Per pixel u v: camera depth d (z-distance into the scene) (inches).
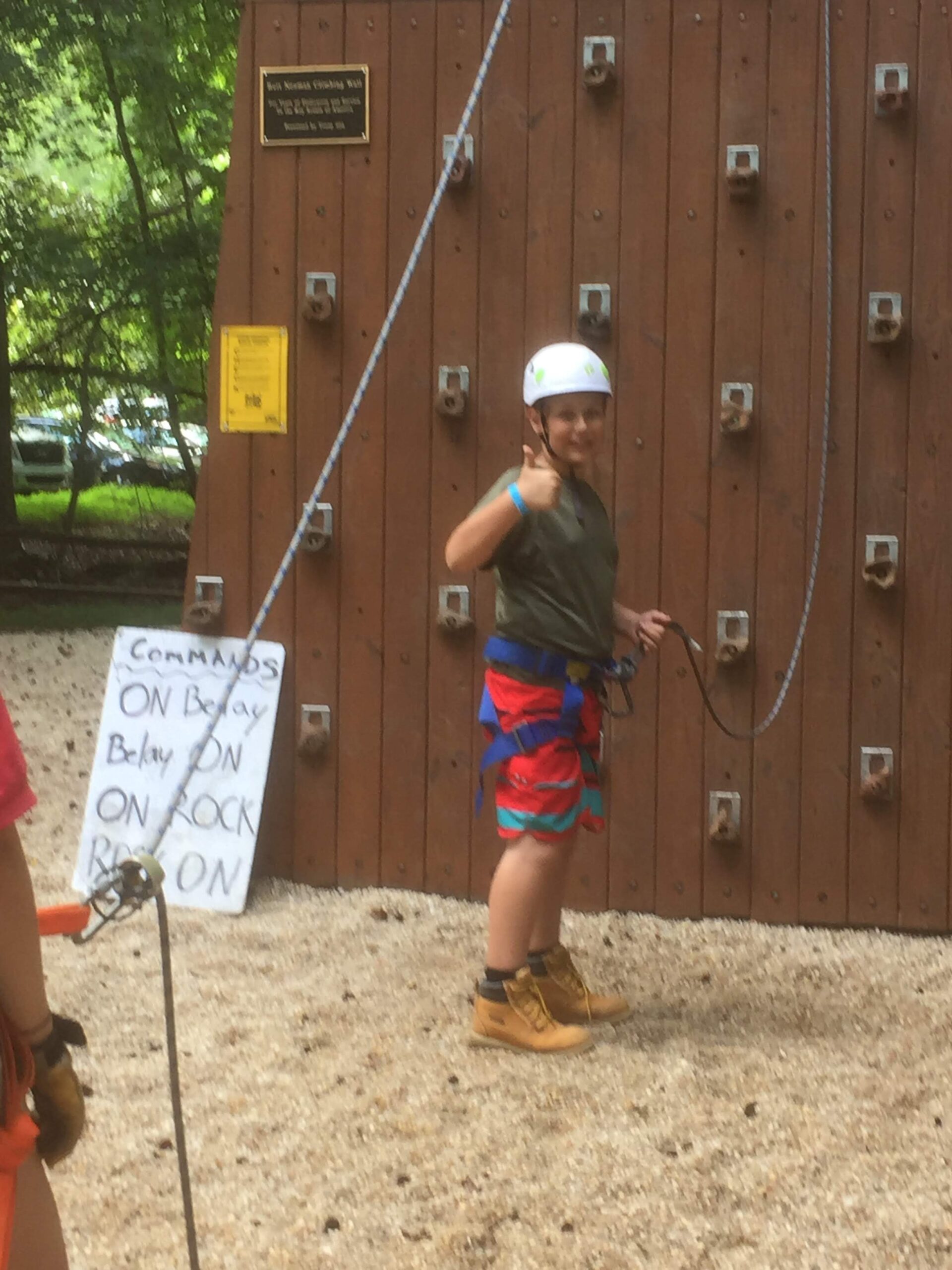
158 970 172.4
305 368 196.7
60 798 245.1
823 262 184.5
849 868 188.4
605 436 189.5
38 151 687.7
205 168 592.4
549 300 190.2
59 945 178.9
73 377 640.4
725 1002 165.9
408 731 197.0
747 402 185.3
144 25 553.6
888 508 185.2
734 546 188.1
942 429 183.8
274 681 198.5
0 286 566.9
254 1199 122.7
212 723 97.4
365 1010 162.1
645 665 190.7
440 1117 136.3
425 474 194.7
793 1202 121.3
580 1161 127.8
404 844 197.8
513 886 149.2
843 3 182.9
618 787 191.8
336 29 193.3
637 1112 136.9
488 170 190.9
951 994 168.4
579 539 147.1
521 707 148.6
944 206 182.1
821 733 187.9
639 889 191.9
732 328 186.5
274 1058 149.3
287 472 197.6
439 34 191.2
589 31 187.9
